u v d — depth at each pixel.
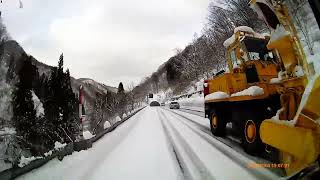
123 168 6.18
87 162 6.80
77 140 8.30
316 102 3.09
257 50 7.24
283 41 3.96
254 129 6.24
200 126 13.05
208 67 45.62
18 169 5.00
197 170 5.66
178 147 8.12
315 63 3.38
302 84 3.81
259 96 5.98
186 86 64.50
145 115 25.52
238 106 7.38
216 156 6.68
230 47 8.26
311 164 3.04
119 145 9.07
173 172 5.64
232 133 10.02
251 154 6.43
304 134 3.16
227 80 8.41
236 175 5.13
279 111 4.23
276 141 3.76
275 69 6.73
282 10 3.79
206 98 10.16
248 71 7.18
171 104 36.56
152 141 9.48
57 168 6.05
